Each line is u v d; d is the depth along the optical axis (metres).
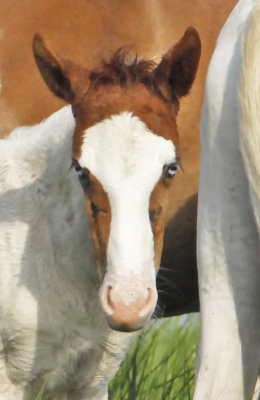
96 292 8.10
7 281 8.06
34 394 8.49
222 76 6.77
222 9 9.09
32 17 9.04
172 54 7.20
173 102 7.21
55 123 8.13
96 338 8.27
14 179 8.22
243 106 6.47
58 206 7.99
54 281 8.06
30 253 8.06
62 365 8.34
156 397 9.19
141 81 7.11
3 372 8.31
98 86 7.07
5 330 8.15
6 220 8.16
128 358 9.86
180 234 8.89
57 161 7.98
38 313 8.07
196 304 9.37
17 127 8.91
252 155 6.48
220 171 6.82
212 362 6.84
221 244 6.88
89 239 7.92
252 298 6.86
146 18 8.89
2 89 8.95
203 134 6.94
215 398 6.79
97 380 8.55
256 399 7.34
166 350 10.41
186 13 8.99
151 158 6.76
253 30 6.43
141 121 6.86
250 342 6.89
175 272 9.06
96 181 6.75
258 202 6.52
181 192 8.80
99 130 6.86
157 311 9.33
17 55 8.98
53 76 7.34
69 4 9.01
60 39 8.94
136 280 6.50
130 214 6.62
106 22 8.93
